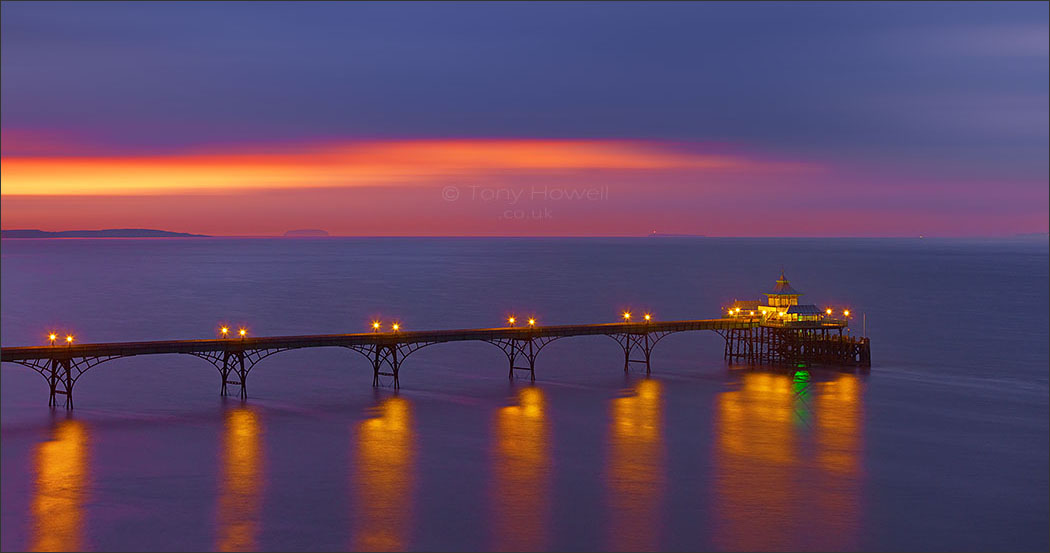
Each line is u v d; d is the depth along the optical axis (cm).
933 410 9881
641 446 8350
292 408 9656
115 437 8369
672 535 6312
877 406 10044
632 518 6600
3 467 7462
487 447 8250
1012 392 10900
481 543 6147
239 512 6612
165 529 6306
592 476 7481
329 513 6619
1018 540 6341
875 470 7738
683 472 7612
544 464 7775
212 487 7100
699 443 8462
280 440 8369
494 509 6731
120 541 6103
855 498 7062
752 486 7294
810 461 7956
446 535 6266
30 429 8631
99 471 7419
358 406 9788
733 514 6700
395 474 7462
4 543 6041
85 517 6475
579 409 9756
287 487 7131
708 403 10119
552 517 6600
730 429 8975
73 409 9475
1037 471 7762
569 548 6094
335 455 7944
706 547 6134
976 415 9669
